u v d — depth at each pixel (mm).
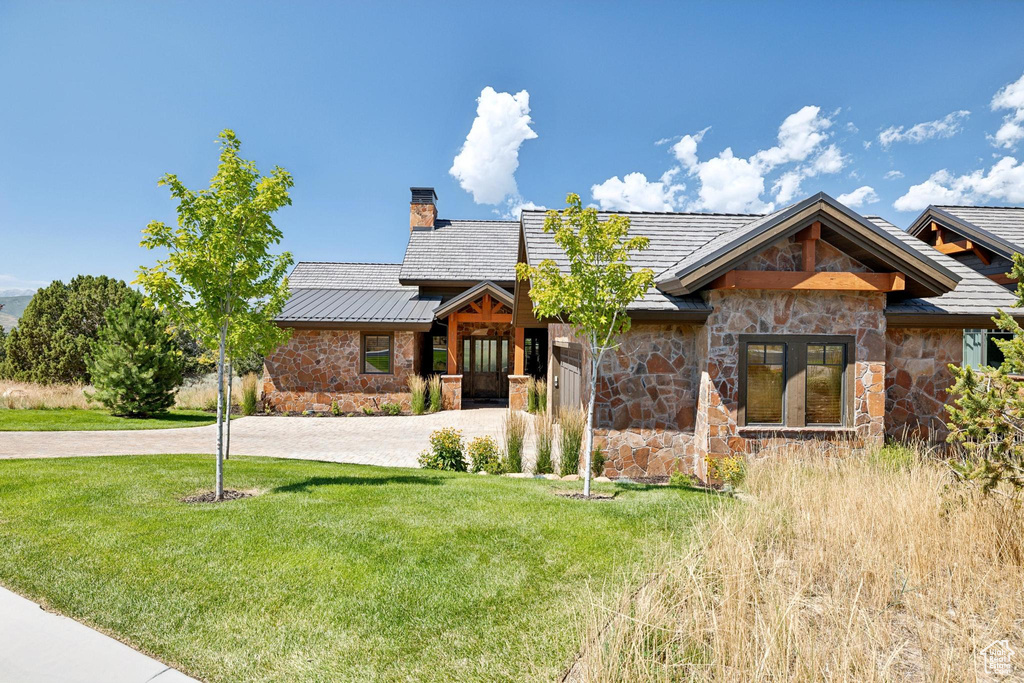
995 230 14727
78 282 26938
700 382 10625
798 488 7168
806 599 4473
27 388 20875
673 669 3477
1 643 3857
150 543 5645
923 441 11141
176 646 3867
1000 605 4152
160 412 18656
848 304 10406
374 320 20281
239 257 7766
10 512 6531
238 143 7578
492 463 10688
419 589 4746
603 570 5172
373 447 13461
